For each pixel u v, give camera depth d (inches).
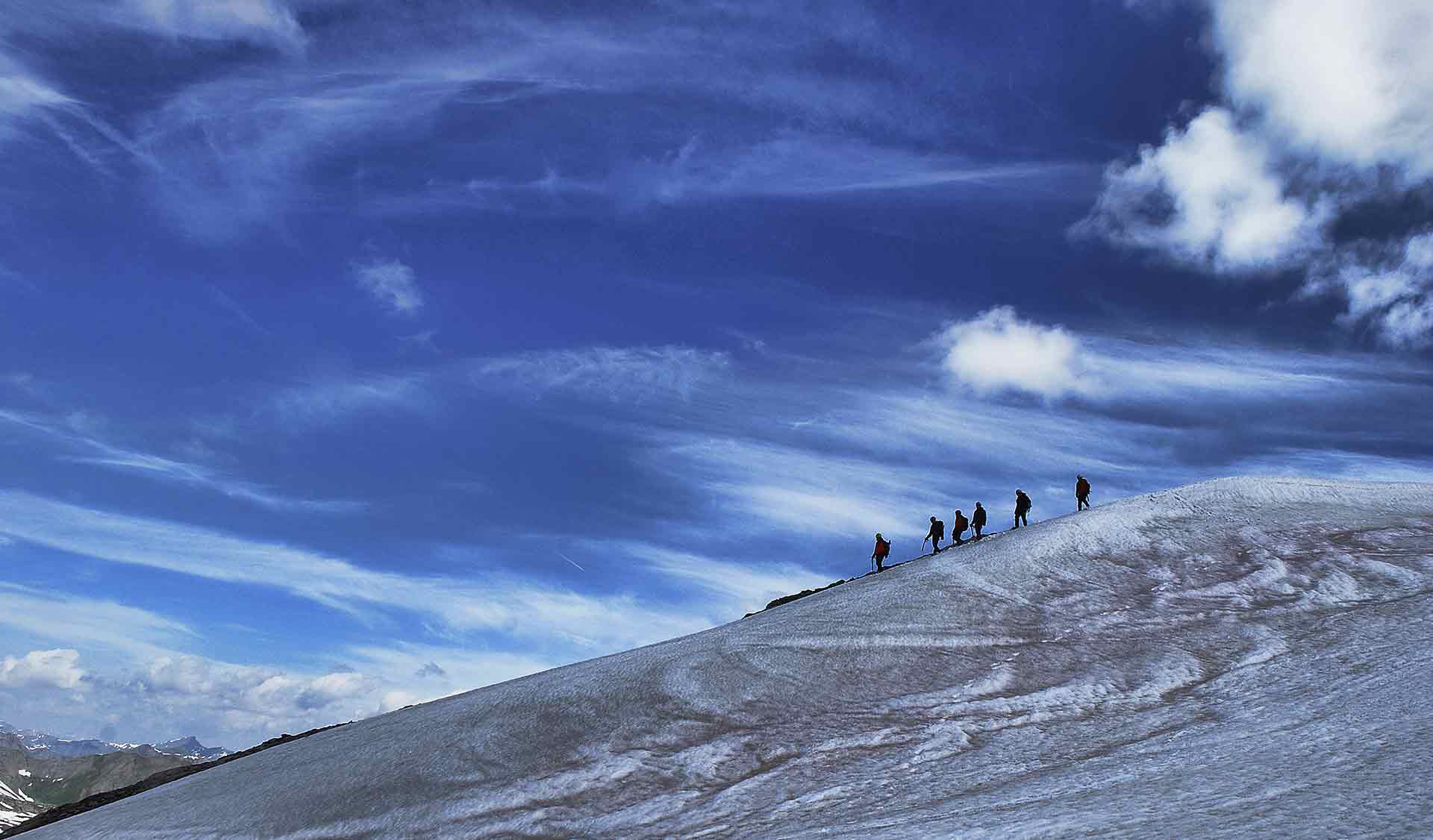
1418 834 377.7
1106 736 833.5
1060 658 1058.7
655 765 936.9
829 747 919.7
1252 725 745.0
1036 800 637.9
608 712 1077.8
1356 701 736.3
